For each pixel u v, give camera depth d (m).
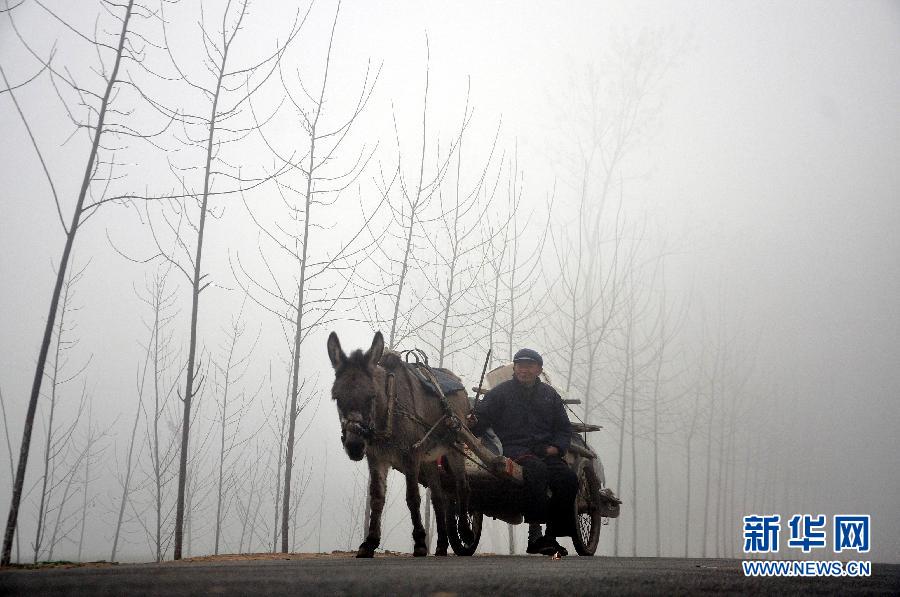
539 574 6.21
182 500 12.97
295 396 15.82
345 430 9.68
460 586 4.89
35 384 10.91
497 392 12.51
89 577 5.24
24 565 8.34
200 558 10.87
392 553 13.15
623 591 4.85
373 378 10.16
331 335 10.21
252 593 4.18
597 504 14.40
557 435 12.26
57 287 11.35
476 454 11.27
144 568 6.72
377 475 10.66
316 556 11.77
